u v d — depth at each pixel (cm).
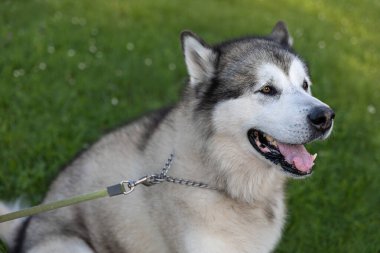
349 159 212
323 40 348
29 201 178
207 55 143
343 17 422
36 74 240
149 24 314
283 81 138
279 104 135
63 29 285
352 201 192
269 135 136
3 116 213
